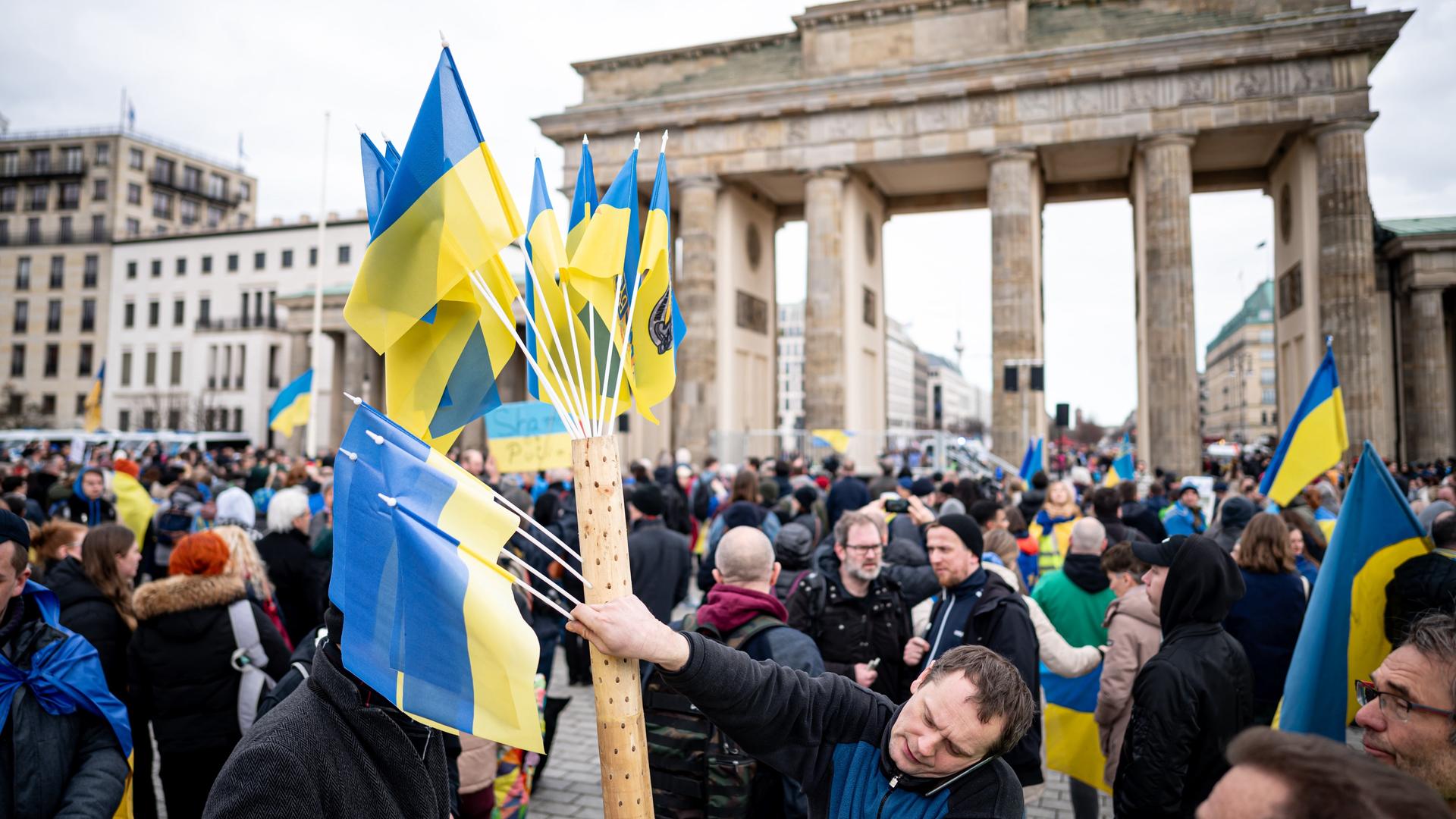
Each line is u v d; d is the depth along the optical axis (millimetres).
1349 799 1799
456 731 3053
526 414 17375
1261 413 150875
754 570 5941
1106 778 7367
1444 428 49562
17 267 110438
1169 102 43500
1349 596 5695
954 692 3277
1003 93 46062
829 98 48094
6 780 4414
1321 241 41594
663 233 3977
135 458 32562
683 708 5805
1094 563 8711
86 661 4738
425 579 3146
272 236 98938
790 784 5914
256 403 98125
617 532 3162
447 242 3229
